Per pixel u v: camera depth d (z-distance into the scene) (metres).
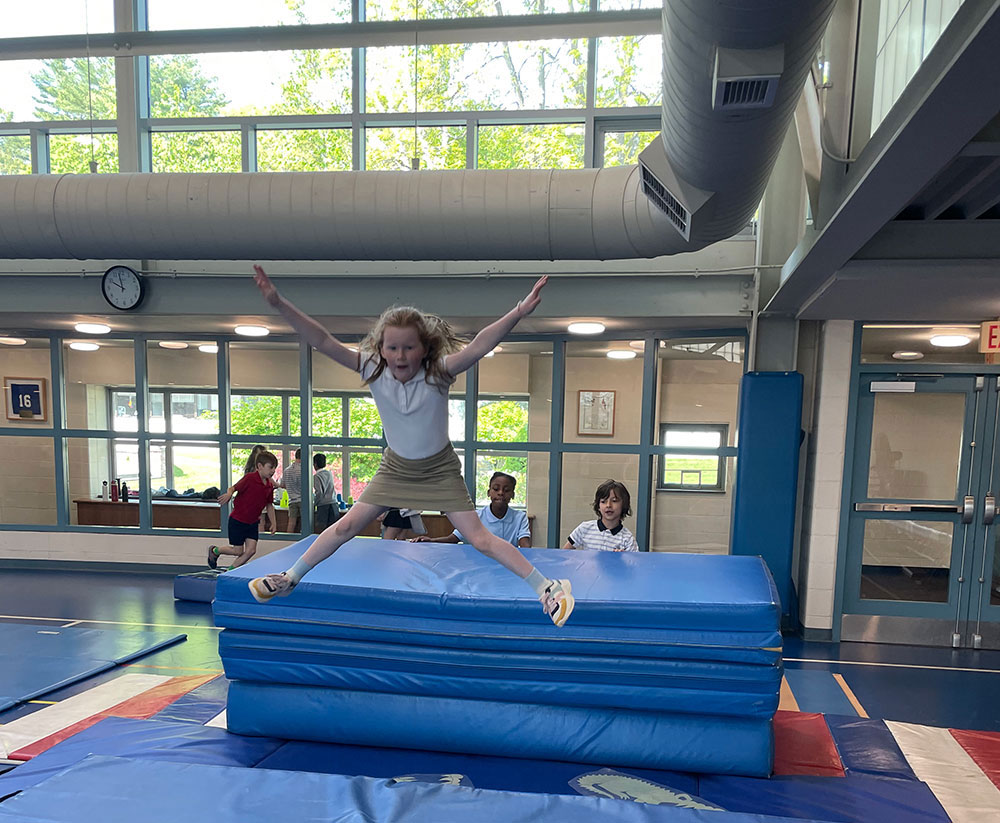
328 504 7.89
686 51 1.86
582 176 3.83
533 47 5.88
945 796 2.82
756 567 3.32
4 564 7.92
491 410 9.41
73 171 6.66
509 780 2.76
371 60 6.09
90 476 10.14
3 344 9.87
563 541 9.45
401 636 2.96
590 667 2.82
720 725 2.80
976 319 5.53
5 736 3.43
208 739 3.11
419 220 3.87
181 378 9.61
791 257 4.40
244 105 6.33
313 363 8.98
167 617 6.06
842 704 4.24
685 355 8.70
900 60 2.46
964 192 3.19
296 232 3.95
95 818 2.15
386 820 2.15
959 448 5.75
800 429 5.70
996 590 5.70
